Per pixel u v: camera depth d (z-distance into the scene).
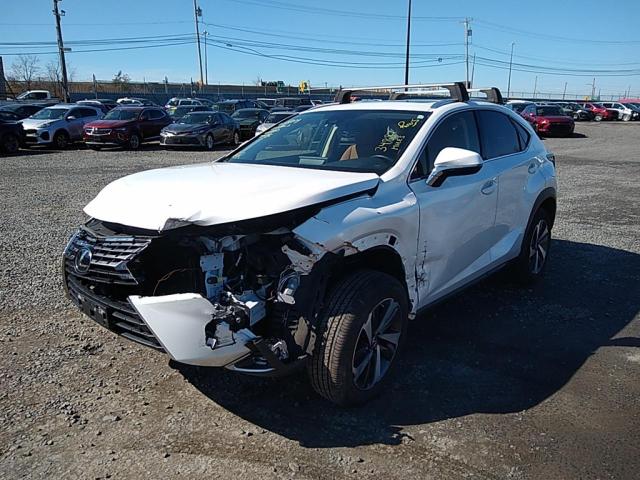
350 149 4.08
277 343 2.96
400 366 3.89
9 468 2.78
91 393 3.46
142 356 3.95
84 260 3.30
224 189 3.31
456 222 4.08
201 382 3.63
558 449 3.00
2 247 6.57
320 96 58.31
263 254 3.09
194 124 22.05
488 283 5.73
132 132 21.64
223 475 2.76
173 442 3.01
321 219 3.12
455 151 3.71
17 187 11.30
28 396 3.40
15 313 4.61
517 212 5.04
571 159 18.50
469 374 3.81
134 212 3.19
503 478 2.77
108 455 2.90
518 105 30.62
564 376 3.81
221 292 2.97
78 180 12.39
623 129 35.78
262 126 22.69
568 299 5.29
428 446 3.01
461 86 4.71
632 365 3.98
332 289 3.20
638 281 5.87
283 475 2.77
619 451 2.99
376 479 2.75
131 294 3.19
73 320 4.50
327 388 3.17
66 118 21.98
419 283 3.81
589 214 9.41
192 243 3.08
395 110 4.41
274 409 3.35
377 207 3.40
